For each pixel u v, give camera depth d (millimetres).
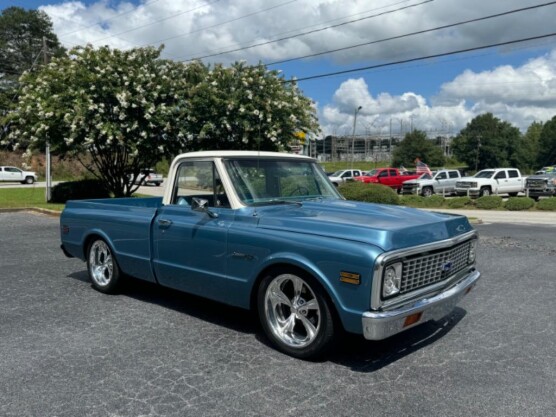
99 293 6250
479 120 117688
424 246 3930
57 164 55250
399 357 4207
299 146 19703
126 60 18422
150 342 4523
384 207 4902
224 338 4637
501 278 7254
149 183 42875
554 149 120562
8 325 4980
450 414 3246
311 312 4184
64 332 4781
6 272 7438
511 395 3512
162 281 5391
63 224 6754
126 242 5734
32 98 17875
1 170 44188
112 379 3744
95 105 17062
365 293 3611
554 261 8641
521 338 4691
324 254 3842
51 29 81812
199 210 4742
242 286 4477
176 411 3270
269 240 4219
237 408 3312
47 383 3676
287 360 4125
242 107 17578
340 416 3213
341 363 4070
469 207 24344
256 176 5008
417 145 118312
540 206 22188
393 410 3293
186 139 18984
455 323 5125
